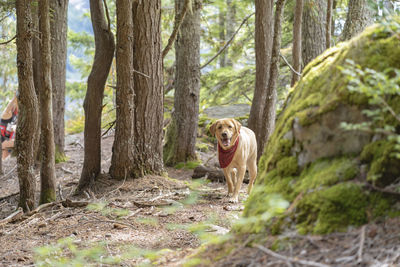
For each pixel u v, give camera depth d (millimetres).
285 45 17016
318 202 2656
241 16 20328
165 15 13016
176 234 4688
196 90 11922
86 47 19922
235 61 19359
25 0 6285
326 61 3314
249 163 7605
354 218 2531
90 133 8469
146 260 3615
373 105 2660
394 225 2379
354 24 9586
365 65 2814
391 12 2955
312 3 9773
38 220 5883
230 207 6105
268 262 2480
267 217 2738
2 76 17922
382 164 2541
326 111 2830
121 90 8016
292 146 3090
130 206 6414
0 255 4254
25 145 6602
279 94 17500
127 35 7816
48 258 3924
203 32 16188
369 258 2229
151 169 8555
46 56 6730
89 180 8422
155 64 8539
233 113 15250
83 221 5590
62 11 12766
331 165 2793
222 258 2803
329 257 2336
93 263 3686
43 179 7078
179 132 11867
